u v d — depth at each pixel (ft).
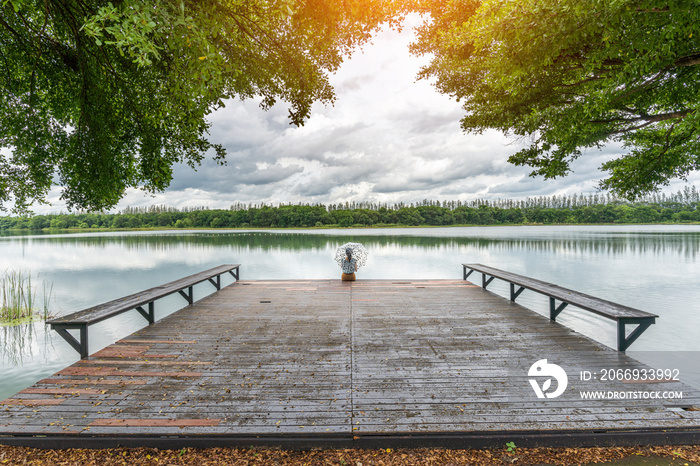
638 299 29.63
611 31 11.00
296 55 15.11
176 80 10.48
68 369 11.29
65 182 18.94
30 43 15.30
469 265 27.35
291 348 13.28
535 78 17.20
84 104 16.08
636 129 22.77
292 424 8.09
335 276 43.11
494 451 7.63
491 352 12.73
